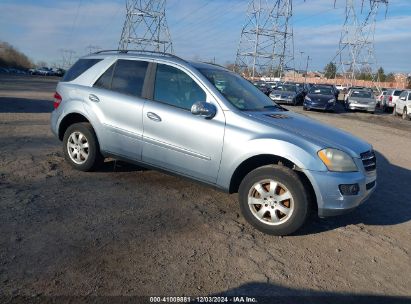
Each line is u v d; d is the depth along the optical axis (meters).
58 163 6.61
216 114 4.79
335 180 4.25
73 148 6.13
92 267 3.48
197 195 5.54
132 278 3.37
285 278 3.60
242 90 5.49
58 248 3.75
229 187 4.73
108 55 6.02
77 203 4.89
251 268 3.71
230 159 4.62
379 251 4.34
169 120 5.04
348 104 27.55
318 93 26.77
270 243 4.28
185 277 3.45
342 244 4.43
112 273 3.41
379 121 21.58
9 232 3.98
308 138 4.44
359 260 4.09
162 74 5.36
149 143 5.25
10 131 9.41
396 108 26.45
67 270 3.40
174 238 4.17
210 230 4.45
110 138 5.65
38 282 3.19
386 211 5.68
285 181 4.32
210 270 3.61
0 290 3.05
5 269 3.33
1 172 5.91
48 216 4.44
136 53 5.79
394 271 3.93
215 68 5.66
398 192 6.71
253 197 4.54
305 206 4.29
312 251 4.19
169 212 4.86
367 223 5.15
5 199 4.82
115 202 5.02
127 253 3.77
